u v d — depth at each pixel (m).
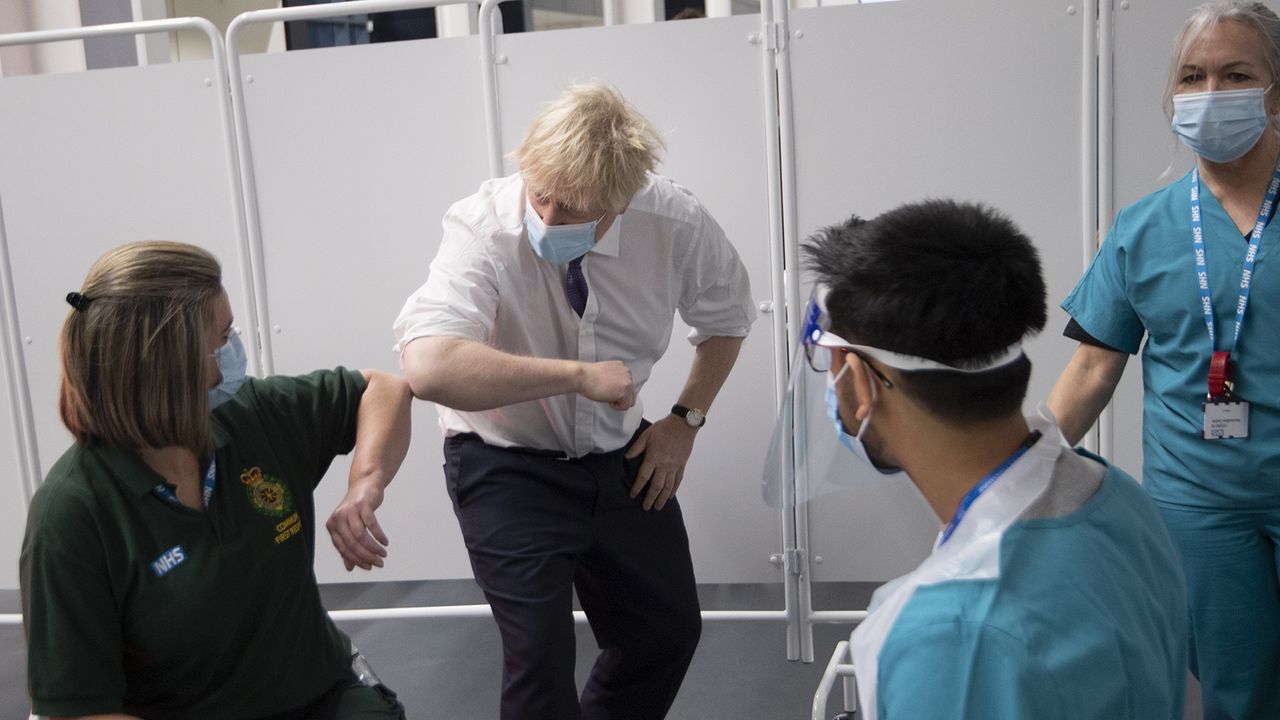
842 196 2.72
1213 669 1.94
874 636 0.92
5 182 2.97
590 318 2.06
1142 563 0.98
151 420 1.37
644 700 2.27
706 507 2.91
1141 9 2.56
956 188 2.69
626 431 2.18
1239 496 1.85
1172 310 1.88
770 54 2.68
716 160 2.75
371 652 3.28
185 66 2.87
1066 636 0.86
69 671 1.35
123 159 2.93
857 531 2.85
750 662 3.05
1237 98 1.72
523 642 1.96
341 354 2.98
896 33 2.64
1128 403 2.79
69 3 4.09
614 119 1.80
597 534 2.10
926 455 1.00
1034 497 0.94
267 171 2.90
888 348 0.96
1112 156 2.63
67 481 1.37
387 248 2.91
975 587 0.88
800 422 1.19
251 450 1.55
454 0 2.73
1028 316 0.94
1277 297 1.78
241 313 2.99
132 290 1.37
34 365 3.06
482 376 1.83
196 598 1.42
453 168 2.85
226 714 1.51
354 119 2.85
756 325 2.81
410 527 3.04
